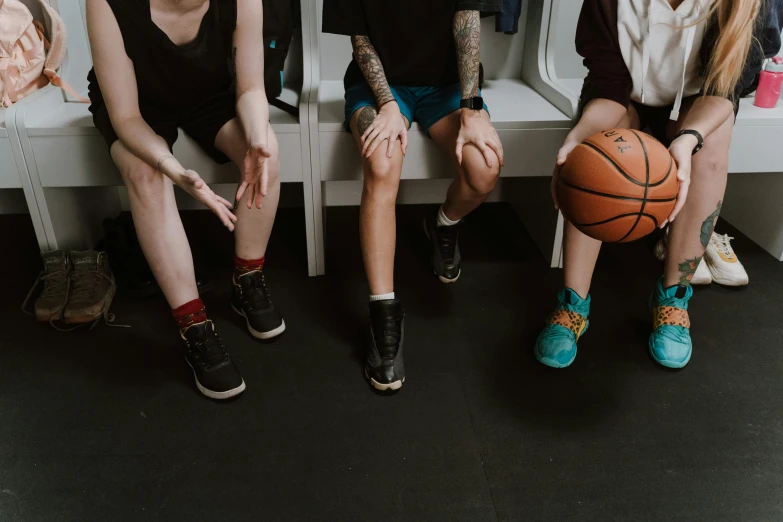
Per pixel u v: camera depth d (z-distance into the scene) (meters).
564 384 1.56
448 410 1.48
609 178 1.28
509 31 1.99
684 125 1.49
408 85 1.78
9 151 1.73
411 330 1.76
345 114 1.73
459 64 1.63
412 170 1.83
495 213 2.45
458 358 1.65
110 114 1.44
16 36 1.81
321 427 1.42
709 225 1.58
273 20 1.82
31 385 1.54
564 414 1.47
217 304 1.87
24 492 1.25
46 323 1.77
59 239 1.89
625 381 1.58
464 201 1.76
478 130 1.58
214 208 1.33
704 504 1.24
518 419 1.45
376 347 1.53
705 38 1.52
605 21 1.58
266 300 1.70
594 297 1.92
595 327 1.78
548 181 2.02
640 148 1.29
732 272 1.94
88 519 1.20
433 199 2.49
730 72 1.46
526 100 2.02
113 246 1.97
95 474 1.30
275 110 1.88
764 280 2.02
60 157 1.75
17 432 1.40
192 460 1.34
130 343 1.71
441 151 1.80
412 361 1.63
